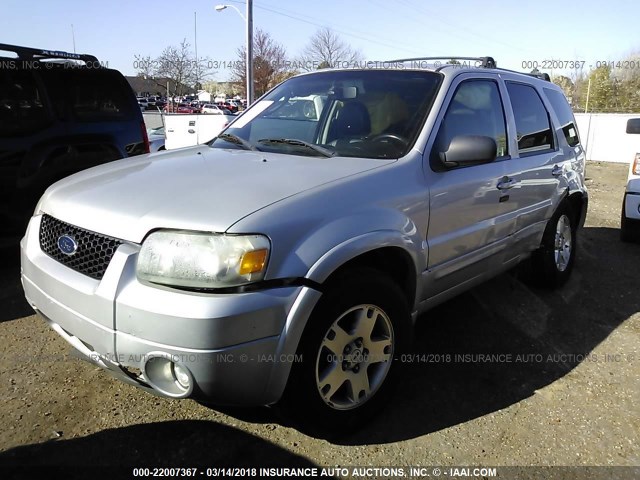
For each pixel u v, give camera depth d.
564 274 4.80
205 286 2.05
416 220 2.80
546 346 3.67
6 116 4.52
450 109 3.24
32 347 3.38
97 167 3.14
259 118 3.68
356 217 2.45
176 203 2.29
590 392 3.10
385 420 2.76
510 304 4.39
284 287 2.16
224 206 2.22
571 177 4.67
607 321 4.14
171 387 2.20
